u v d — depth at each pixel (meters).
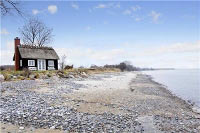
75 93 21.50
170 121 12.52
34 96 18.20
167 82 53.66
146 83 43.16
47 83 28.09
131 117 12.91
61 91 22.17
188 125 11.77
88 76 49.28
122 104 17.22
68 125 10.44
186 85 44.75
